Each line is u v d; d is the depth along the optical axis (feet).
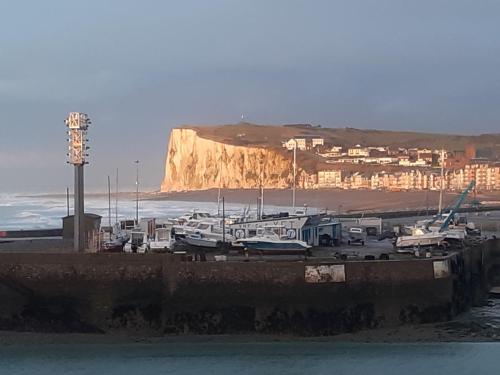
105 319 315.78
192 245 433.89
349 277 323.57
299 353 296.71
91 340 311.88
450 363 282.97
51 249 389.80
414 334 320.29
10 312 316.40
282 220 482.69
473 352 296.10
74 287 315.99
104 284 315.78
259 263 319.47
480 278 449.48
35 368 276.62
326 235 499.51
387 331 322.55
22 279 316.40
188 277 316.81
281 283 318.24
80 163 359.25
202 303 316.81
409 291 331.36
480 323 343.05
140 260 317.83
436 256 365.40
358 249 459.32
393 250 443.73
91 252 338.75
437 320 337.93
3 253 318.86
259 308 318.24
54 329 315.99
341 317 321.73
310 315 319.68
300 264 320.29
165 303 316.60
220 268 318.04
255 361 285.43
